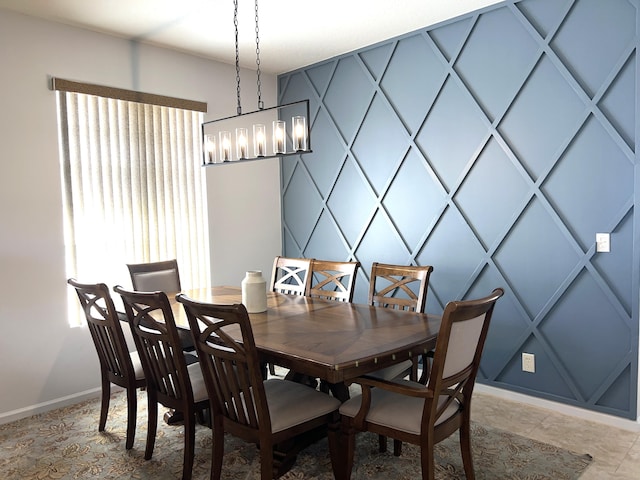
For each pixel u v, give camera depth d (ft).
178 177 13.35
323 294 11.15
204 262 14.02
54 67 10.83
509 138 10.58
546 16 9.87
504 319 10.87
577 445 8.57
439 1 10.36
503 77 10.57
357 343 6.82
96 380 11.59
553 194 10.00
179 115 13.34
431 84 11.82
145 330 7.80
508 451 8.38
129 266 11.39
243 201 14.99
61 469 8.07
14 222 10.27
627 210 9.01
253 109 15.20
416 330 7.49
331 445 7.00
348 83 13.75
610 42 9.09
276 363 6.63
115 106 11.98
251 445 8.77
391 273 9.96
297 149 8.91
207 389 6.96
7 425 9.91
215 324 6.43
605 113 9.22
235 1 9.94
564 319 10.00
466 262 11.49
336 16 10.99
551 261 10.11
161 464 8.20
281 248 16.15
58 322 10.95
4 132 10.11
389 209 13.04
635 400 9.10
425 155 12.12
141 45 12.40
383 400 6.91
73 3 9.87
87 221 11.52
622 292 9.20
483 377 11.34
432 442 6.21
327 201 14.65
